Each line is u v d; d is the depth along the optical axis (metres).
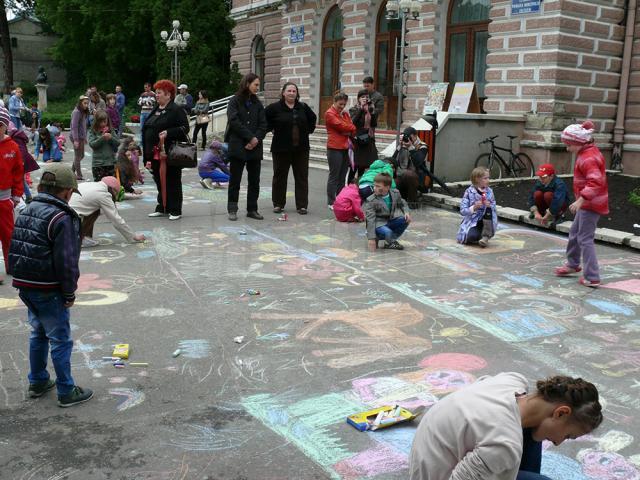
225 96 29.09
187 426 3.70
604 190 6.38
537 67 13.35
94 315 5.43
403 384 4.30
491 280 6.76
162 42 29.73
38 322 3.86
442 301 6.04
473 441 2.29
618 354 4.91
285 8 22.53
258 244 8.04
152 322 5.30
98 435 3.57
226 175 12.73
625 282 6.77
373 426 3.70
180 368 4.46
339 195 9.55
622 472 3.37
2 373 4.31
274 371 4.45
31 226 3.72
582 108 13.74
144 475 3.21
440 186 11.57
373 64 18.88
